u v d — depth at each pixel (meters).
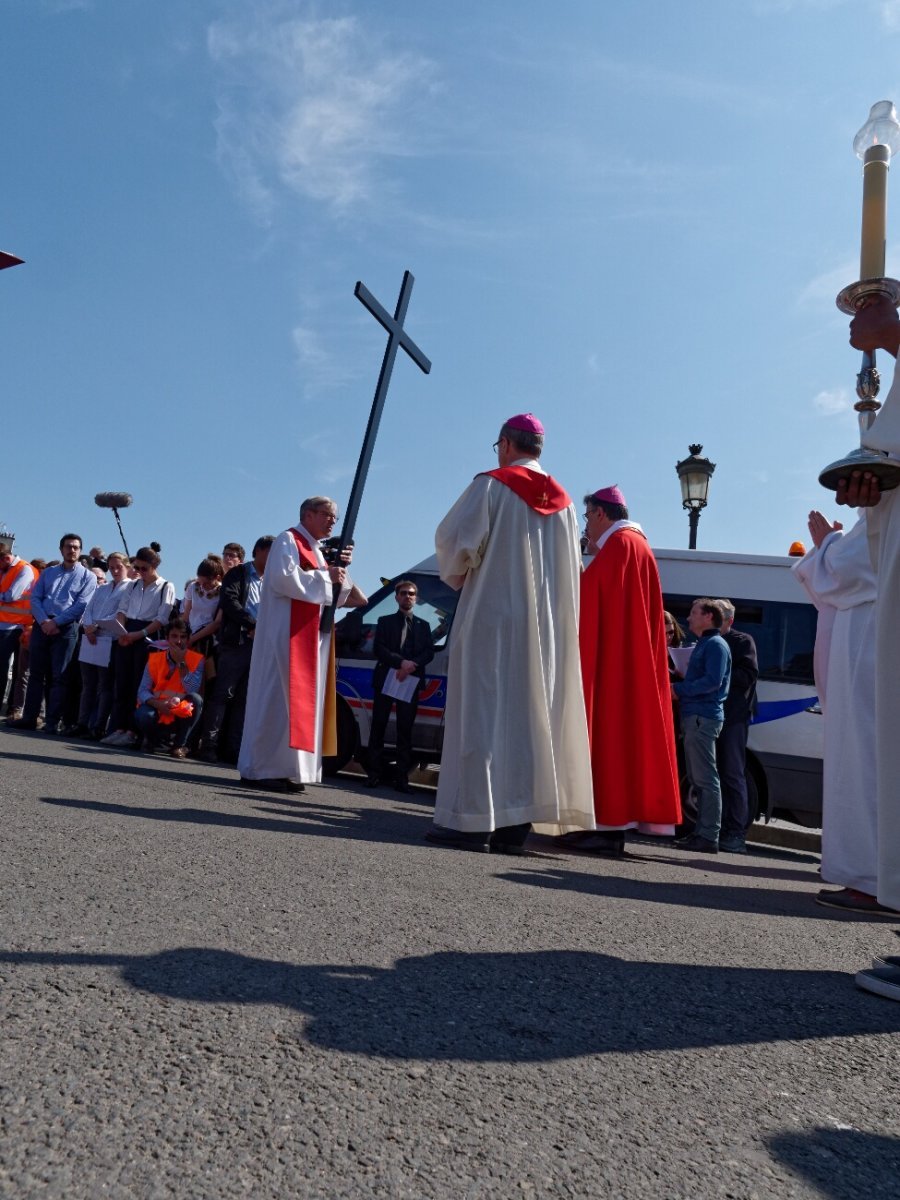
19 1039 1.51
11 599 10.88
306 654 6.80
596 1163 1.35
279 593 6.80
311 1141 1.31
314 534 7.05
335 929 2.42
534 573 5.15
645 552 5.97
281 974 1.99
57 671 9.86
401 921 2.61
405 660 8.98
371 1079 1.53
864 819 4.38
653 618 5.93
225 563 9.68
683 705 7.40
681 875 5.05
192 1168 1.21
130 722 9.42
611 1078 1.68
